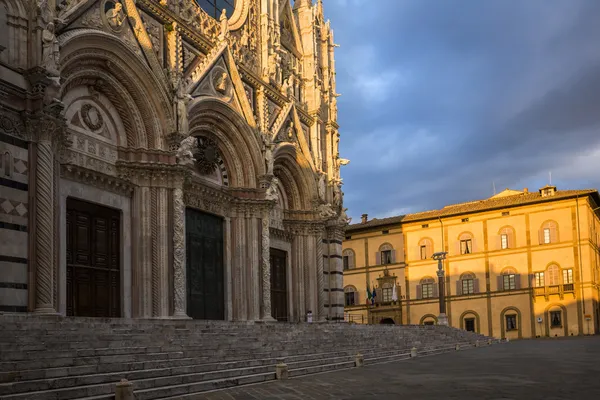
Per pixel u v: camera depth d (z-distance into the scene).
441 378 21.41
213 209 40.12
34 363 16.38
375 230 88.94
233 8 45.31
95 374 16.98
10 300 24.20
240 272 41.16
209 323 29.45
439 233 84.19
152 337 22.92
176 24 36.59
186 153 34.25
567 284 74.81
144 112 33.66
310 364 25.89
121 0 32.75
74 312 29.41
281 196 49.16
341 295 52.88
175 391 17.66
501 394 16.48
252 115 42.41
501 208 79.94
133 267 32.66
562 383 18.91
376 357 31.72
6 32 25.72
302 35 54.31
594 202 79.50
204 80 38.50
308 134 52.41
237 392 18.28
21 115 25.41
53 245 26.28
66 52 28.83
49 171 25.88
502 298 78.88
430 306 83.38
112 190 32.16
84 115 31.23
